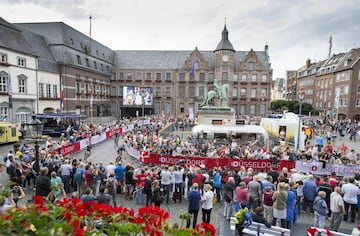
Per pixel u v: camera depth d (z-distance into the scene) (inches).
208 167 613.3
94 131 1122.7
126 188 474.0
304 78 3152.1
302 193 420.8
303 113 2598.4
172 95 2559.1
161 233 109.0
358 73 2175.2
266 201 338.6
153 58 2657.5
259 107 2508.6
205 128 861.2
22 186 470.0
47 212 96.7
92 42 2214.6
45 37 1689.2
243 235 280.5
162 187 453.1
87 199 293.9
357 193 378.6
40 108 1443.2
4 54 1189.1
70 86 1724.9
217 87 1232.2
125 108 2504.9
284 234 268.2
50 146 740.7
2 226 86.6
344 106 2271.2
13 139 988.6
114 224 111.2
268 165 605.9
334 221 340.8
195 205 335.3
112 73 2541.8
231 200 381.1
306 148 775.1
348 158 633.6
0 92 1159.6
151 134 1066.1
